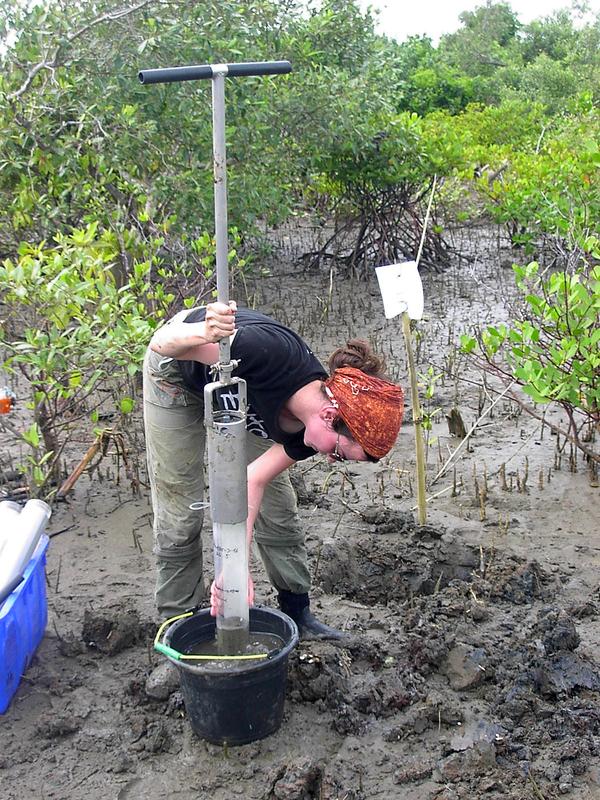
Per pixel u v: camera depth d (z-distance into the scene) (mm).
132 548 4277
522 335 4945
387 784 2760
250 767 2801
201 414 3105
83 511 4672
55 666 3326
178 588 3285
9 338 5316
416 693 3135
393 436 2631
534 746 2904
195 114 7461
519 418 5977
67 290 4402
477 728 2982
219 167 2436
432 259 11320
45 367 4355
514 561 4020
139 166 7375
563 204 7086
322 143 9133
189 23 7121
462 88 24297
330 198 11578
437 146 10766
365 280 10734
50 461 4945
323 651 3174
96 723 3027
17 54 7070
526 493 4852
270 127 8359
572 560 4137
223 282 2502
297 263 11469
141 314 5305
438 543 4199
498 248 12062
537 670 3156
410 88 23719
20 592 3107
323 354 7797
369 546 4172
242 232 8633
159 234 7102
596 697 3111
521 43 33812
